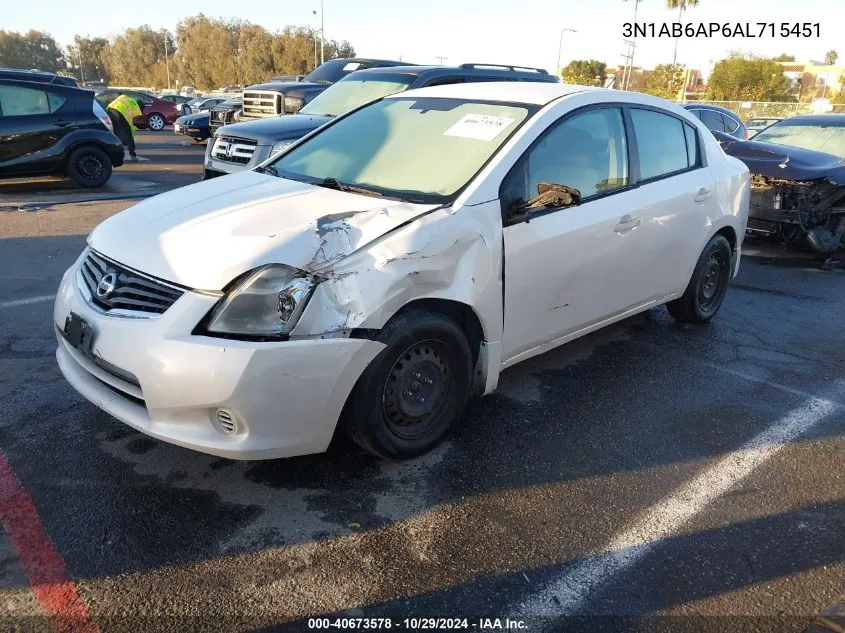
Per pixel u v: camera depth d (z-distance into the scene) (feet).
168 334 8.64
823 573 8.70
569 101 12.83
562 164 12.32
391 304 9.34
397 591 8.13
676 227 15.03
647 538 9.25
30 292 17.89
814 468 11.18
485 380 11.40
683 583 8.43
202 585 8.09
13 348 14.33
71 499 9.53
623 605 8.04
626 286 14.11
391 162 12.29
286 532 9.05
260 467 10.48
